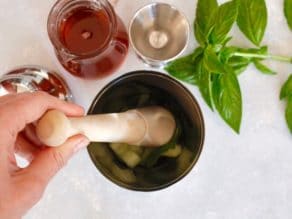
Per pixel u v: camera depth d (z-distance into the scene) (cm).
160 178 29
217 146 31
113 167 29
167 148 29
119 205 31
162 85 29
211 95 29
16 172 24
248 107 31
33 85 30
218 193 31
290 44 31
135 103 30
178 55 30
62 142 22
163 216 31
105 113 29
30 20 32
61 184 31
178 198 31
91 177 31
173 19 31
